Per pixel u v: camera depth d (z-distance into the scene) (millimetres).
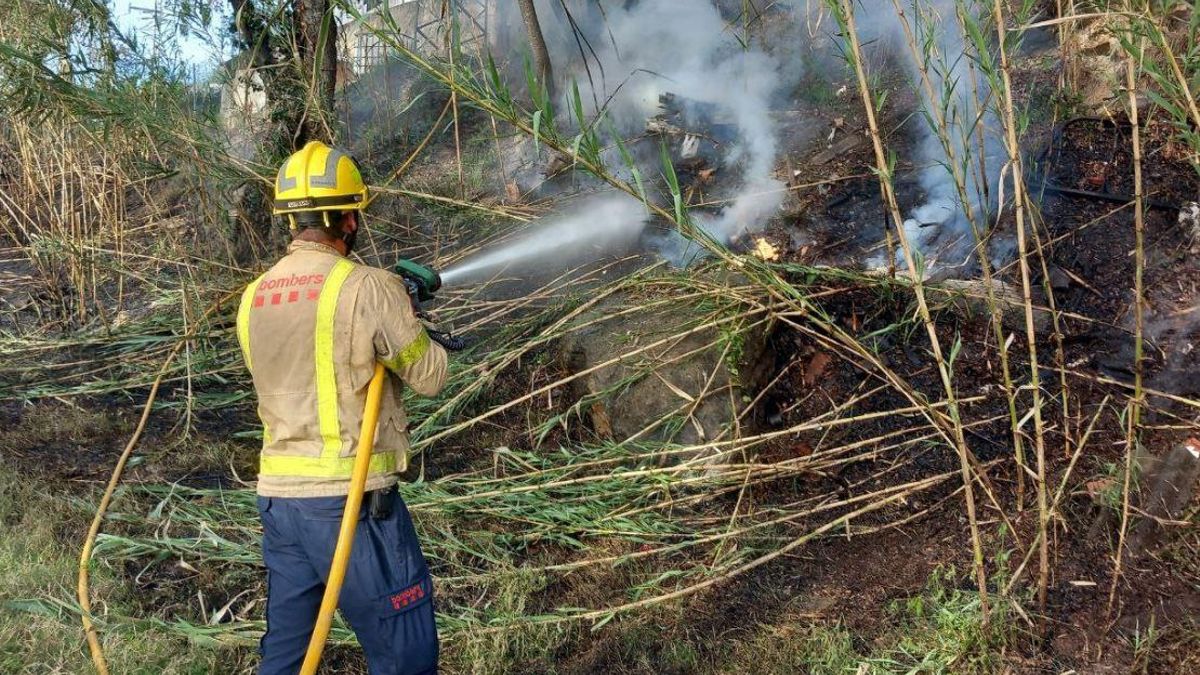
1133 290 4293
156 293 6039
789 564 3512
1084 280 4383
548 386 4422
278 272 2391
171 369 5172
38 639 3061
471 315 5379
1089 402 3869
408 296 2426
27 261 6945
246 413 4883
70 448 4488
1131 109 2744
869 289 4566
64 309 5906
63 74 4828
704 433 4094
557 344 4852
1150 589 3078
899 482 3820
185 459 4387
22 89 4781
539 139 2846
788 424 4285
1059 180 4832
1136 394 2945
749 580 3441
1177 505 3301
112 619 3201
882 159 2744
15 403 4977
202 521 3768
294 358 2328
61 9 5051
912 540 3510
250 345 2385
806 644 3074
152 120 4871
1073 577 3178
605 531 3707
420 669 2387
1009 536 3389
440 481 4078
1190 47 2680
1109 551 3232
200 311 5348
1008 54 2912
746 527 3658
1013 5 5430
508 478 3998
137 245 6430
